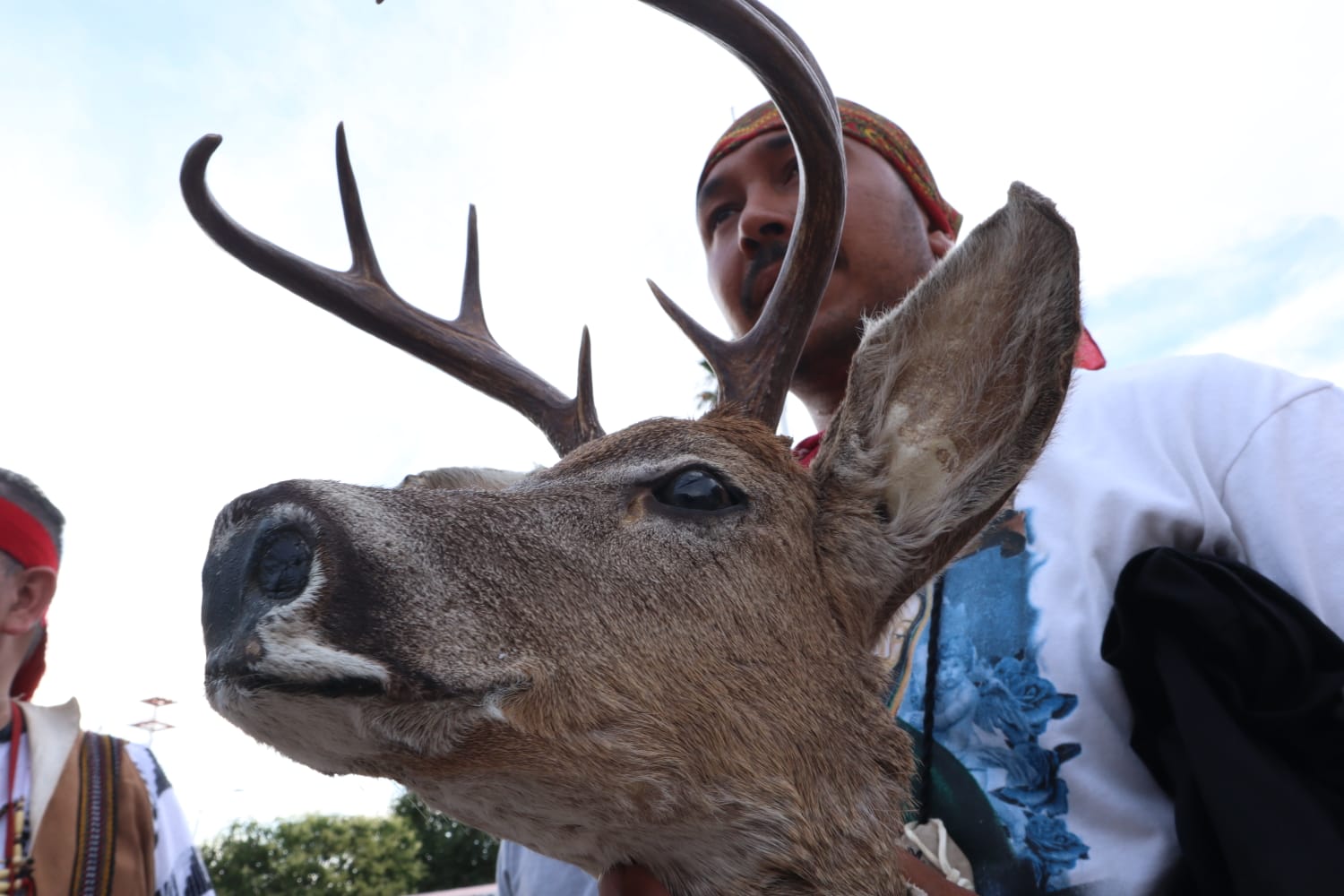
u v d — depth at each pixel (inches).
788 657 14.3
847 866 14.0
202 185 17.3
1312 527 15.8
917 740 17.6
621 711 12.6
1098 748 16.0
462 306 20.2
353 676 10.8
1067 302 14.6
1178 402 17.5
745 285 22.9
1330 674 13.9
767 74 15.7
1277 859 12.8
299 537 11.2
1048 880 15.7
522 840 13.4
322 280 18.4
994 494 15.4
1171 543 16.6
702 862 13.6
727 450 15.3
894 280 22.2
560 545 13.4
